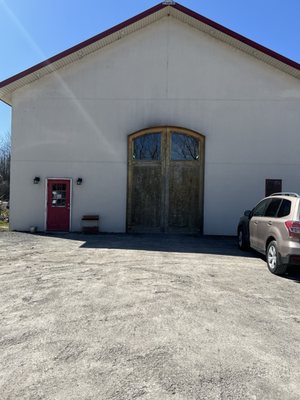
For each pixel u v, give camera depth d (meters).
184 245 12.54
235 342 4.49
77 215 15.59
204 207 15.42
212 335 4.68
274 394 3.37
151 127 15.53
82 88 15.67
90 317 5.23
